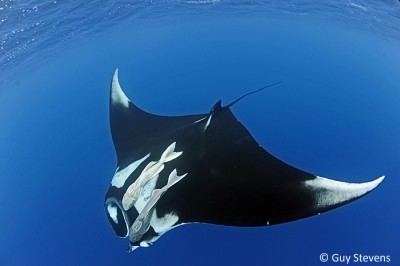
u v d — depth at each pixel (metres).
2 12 7.47
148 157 4.71
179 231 5.30
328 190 4.39
